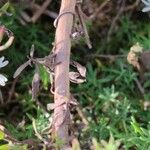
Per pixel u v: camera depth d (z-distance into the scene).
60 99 0.17
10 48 0.22
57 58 0.17
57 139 0.16
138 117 0.21
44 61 0.17
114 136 0.19
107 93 0.21
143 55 0.22
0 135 0.17
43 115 0.20
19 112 0.21
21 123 0.20
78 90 0.22
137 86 0.22
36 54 0.22
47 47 0.22
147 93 0.22
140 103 0.21
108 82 0.22
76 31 0.18
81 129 0.20
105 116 0.21
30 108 0.21
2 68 0.21
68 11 0.18
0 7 0.21
